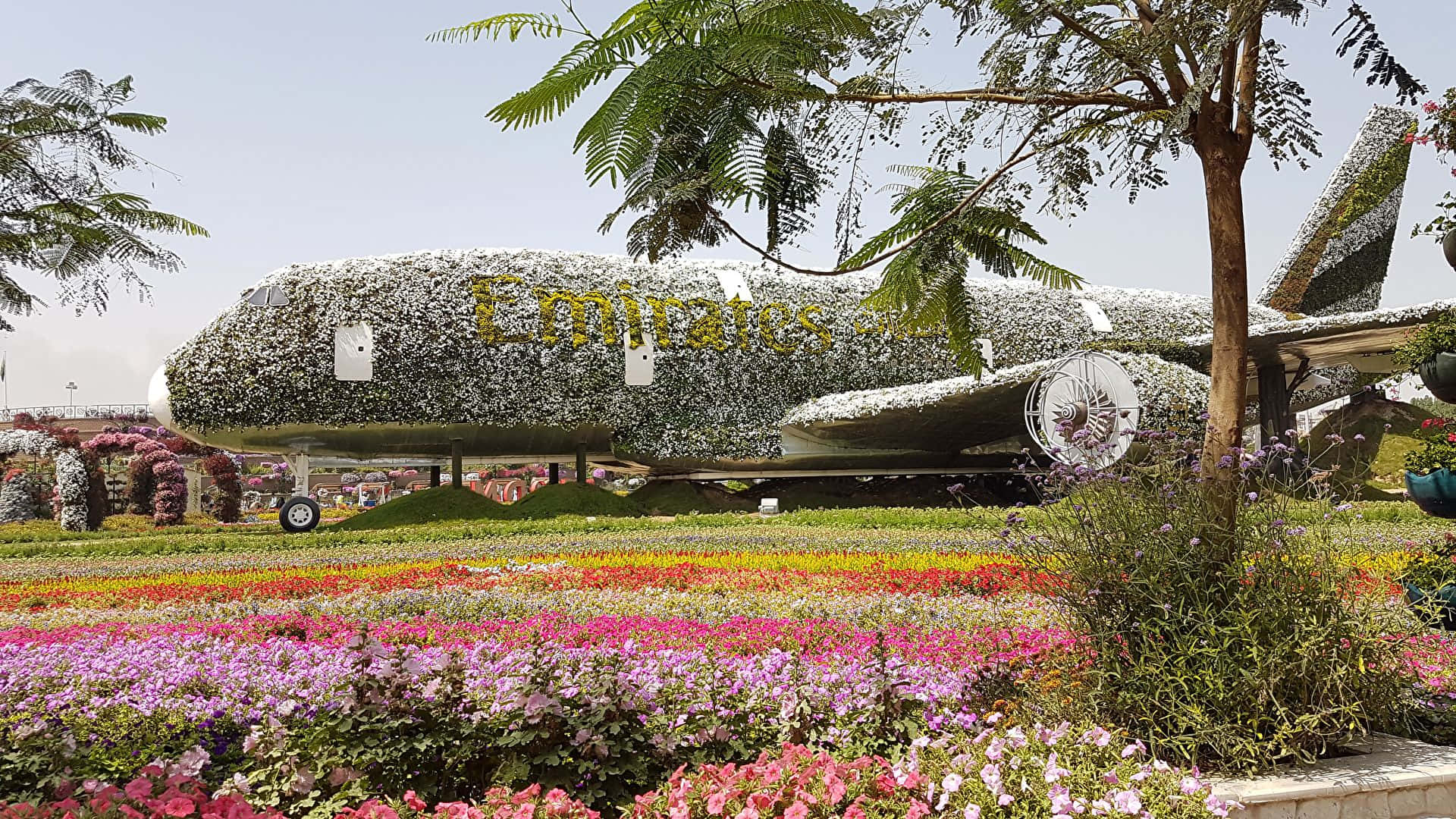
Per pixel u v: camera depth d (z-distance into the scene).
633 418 26.25
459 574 13.20
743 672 5.23
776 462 27.77
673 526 19.86
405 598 10.23
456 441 25.08
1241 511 3.93
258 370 22.83
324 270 24.05
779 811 3.05
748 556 14.38
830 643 7.35
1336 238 32.81
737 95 2.97
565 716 3.95
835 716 4.62
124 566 15.49
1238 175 4.02
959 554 13.88
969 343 3.66
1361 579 4.31
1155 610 3.92
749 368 27.30
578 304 25.53
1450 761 3.63
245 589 11.99
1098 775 3.32
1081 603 4.07
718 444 26.92
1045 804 3.13
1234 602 3.84
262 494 58.81
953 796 3.21
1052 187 3.96
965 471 30.86
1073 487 4.23
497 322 24.66
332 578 13.22
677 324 26.59
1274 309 31.62
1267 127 4.08
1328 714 3.66
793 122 3.12
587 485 25.80
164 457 33.19
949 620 8.47
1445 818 3.51
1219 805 3.12
